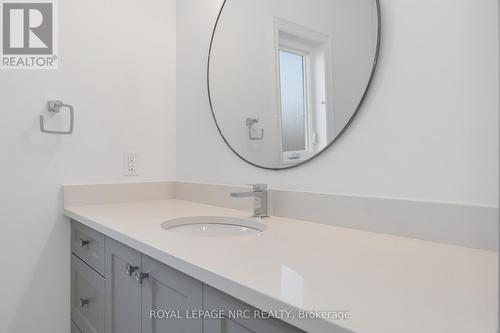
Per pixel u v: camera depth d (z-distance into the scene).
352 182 1.03
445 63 0.84
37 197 1.43
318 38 1.13
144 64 1.75
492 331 0.40
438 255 0.72
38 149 1.43
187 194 1.72
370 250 0.77
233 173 1.50
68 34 1.51
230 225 1.25
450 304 0.47
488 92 0.77
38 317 1.43
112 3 1.65
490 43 0.76
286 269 0.63
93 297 1.27
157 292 0.85
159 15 1.81
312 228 1.02
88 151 1.56
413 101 0.89
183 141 1.81
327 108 1.10
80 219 1.28
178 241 0.86
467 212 0.79
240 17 1.48
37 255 1.43
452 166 0.82
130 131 1.69
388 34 0.94
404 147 0.91
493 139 0.76
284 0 1.27
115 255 1.08
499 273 0.35
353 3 1.02
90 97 1.57
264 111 1.34
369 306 0.47
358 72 1.01
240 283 0.56
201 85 1.69
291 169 1.23
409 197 0.90
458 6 0.81
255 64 1.39
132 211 1.37
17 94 1.38
